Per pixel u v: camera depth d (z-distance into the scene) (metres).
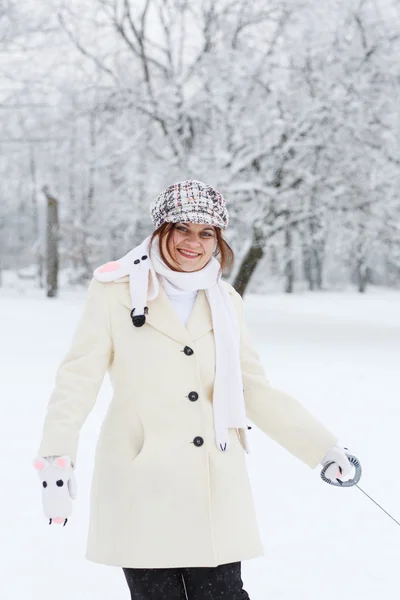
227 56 18.92
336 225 18.52
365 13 18.08
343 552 3.78
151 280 2.42
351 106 16.97
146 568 2.29
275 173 18.12
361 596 3.28
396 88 17.73
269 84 18.59
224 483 2.35
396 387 8.71
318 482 4.96
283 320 19.30
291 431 2.47
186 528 2.27
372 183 16.97
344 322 19.03
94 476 2.40
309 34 18.25
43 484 2.14
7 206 52.34
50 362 10.62
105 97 20.80
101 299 2.41
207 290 2.47
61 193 33.12
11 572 3.54
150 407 2.34
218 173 17.89
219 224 2.43
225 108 18.66
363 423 6.74
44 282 40.97
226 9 19.73
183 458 2.31
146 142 20.17
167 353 2.37
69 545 3.88
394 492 4.77
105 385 8.60
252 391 2.54
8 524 4.18
